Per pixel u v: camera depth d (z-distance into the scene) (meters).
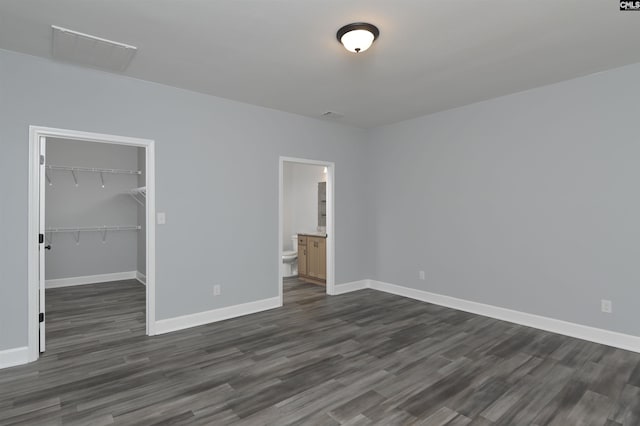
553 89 3.54
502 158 3.93
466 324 3.79
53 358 2.93
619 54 2.88
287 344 3.24
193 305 3.76
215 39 2.61
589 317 3.33
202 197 3.82
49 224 5.56
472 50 2.79
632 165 3.08
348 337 3.41
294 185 7.21
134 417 2.10
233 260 4.06
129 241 6.27
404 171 4.99
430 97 3.95
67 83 3.04
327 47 2.74
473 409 2.19
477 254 4.17
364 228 5.52
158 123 3.53
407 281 4.97
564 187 3.47
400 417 2.10
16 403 2.25
